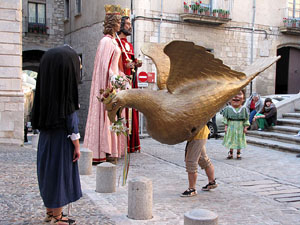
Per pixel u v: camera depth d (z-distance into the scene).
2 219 4.18
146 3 17.19
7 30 12.20
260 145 11.77
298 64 22.41
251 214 4.96
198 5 18.20
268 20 20.61
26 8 24.19
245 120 9.35
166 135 4.88
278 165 8.60
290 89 22.28
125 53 9.17
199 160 5.97
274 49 20.91
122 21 9.22
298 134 11.59
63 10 25.28
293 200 5.70
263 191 6.23
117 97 4.59
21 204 4.82
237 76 5.00
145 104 4.71
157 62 5.25
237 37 19.75
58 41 25.25
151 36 17.39
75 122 3.70
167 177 7.18
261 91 20.58
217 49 19.23
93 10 20.72
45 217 4.16
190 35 18.42
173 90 4.87
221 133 14.41
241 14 19.81
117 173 7.52
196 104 4.79
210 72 4.92
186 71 4.82
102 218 4.35
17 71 12.36
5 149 10.67
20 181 6.21
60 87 3.56
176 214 4.86
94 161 8.58
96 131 8.60
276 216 4.91
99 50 8.73
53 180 3.67
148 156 9.62
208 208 5.19
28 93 29.17
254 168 8.21
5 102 12.21
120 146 9.00
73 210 4.66
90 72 21.25
